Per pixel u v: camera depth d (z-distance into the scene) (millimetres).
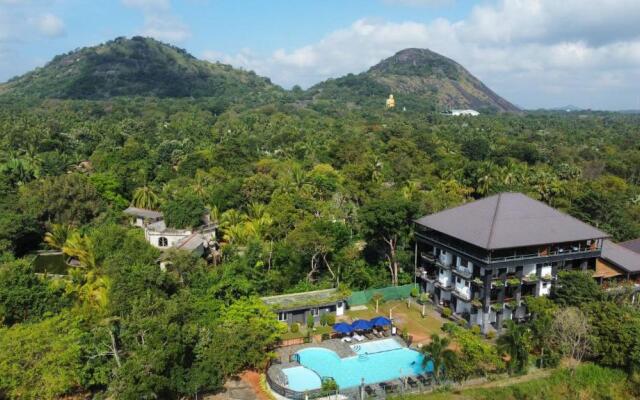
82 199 90188
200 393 42469
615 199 90938
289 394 41406
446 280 61344
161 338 38906
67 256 77062
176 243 73812
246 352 44219
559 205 95062
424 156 152125
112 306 46219
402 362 48969
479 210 60781
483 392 43344
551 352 48188
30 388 35781
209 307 50094
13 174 106812
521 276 55406
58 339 38375
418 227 67625
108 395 39344
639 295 57844
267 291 62594
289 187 99812
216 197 94500
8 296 45844
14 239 79125
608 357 46781
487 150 165500
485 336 54094
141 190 102312
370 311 62156
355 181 106438
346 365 48312
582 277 52875
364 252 75375
